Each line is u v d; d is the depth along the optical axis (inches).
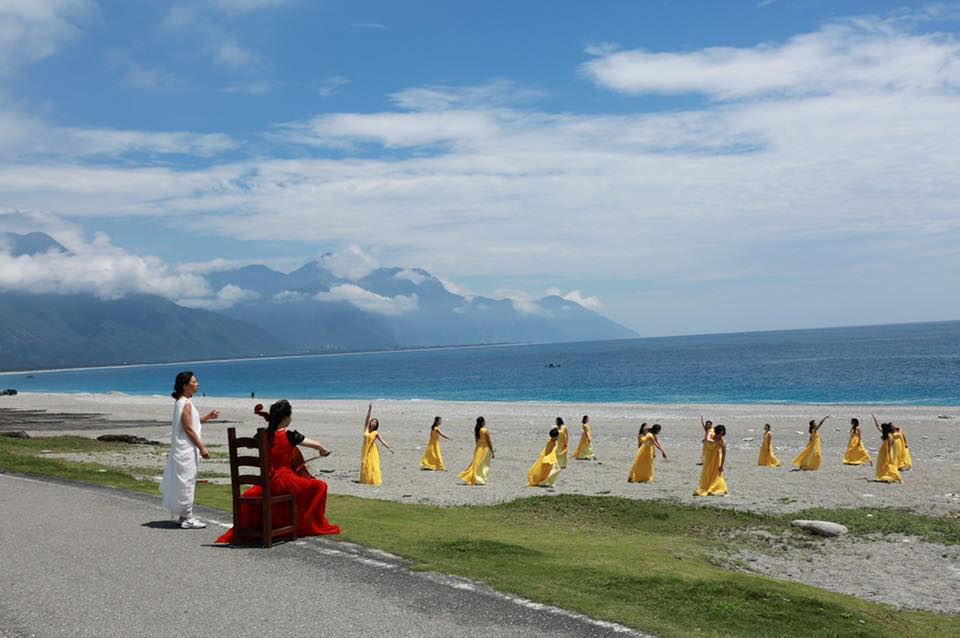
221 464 997.2
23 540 396.2
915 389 2942.9
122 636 257.4
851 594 470.6
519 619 285.1
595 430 1740.9
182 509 424.2
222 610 285.4
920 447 1315.2
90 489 572.1
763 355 6727.4
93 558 358.9
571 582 361.1
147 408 2974.9
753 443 1432.1
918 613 430.6
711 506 716.0
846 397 2738.7
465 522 558.6
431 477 953.5
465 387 4559.5
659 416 2041.1
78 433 1776.6
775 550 573.9
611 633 275.4
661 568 412.2
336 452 1294.3
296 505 404.5
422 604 298.4
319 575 334.0
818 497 781.3
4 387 7657.5
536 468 850.1
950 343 7381.9
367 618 280.2
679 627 307.3
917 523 657.0
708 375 4382.4
